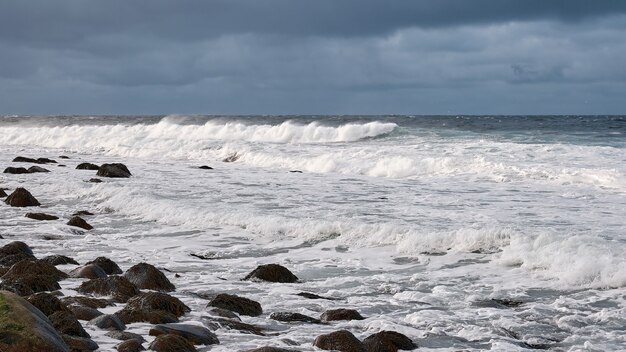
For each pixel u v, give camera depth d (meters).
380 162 36.00
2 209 25.11
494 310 13.14
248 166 40.78
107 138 59.72
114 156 50.66
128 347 9.43
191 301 13.14
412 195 27.28
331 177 33.94
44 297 10.93
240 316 12.41
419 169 34.59
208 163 43.34
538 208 24.03
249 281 15.32
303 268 16.92
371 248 18.84
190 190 28.78
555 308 13.32
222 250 18.84
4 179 32.88
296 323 11.94
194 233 21.06
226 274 16.12
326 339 10.37
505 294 14.48
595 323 12.37
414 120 81.75
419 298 14.03
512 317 12.70
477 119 84.81
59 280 14.20
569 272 15.38
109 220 23.30
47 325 8.70
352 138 51.69
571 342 11.32
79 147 58.31
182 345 9.70
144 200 25.23
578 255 16.19
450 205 24.72
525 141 47.94
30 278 13.15
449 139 48.88
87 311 11.27
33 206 25.89
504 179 31.52
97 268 14.77
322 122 78.19
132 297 12.31
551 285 15.06
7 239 19.75
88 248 18.89
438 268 16.80
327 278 15.96
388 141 49.47
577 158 36.06
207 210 23.27
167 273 15.98
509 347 10.80
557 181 30.62
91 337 10.13
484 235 18.44
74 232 21.09
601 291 14.52
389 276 16.06
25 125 90.50
